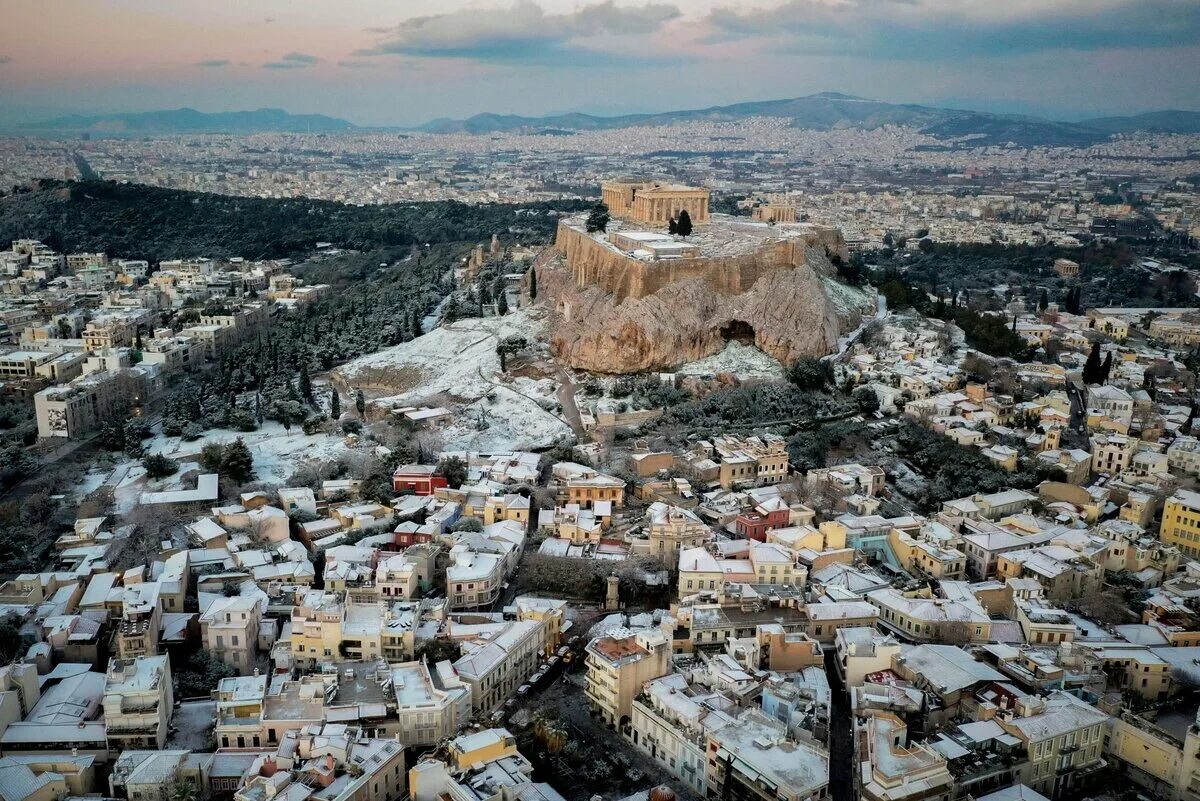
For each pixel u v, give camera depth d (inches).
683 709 7642.7
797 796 6633.9
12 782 6870.1
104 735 7470.5
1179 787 7204.7
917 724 7662.4
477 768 6993.1
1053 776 7357.3
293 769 6929.1
